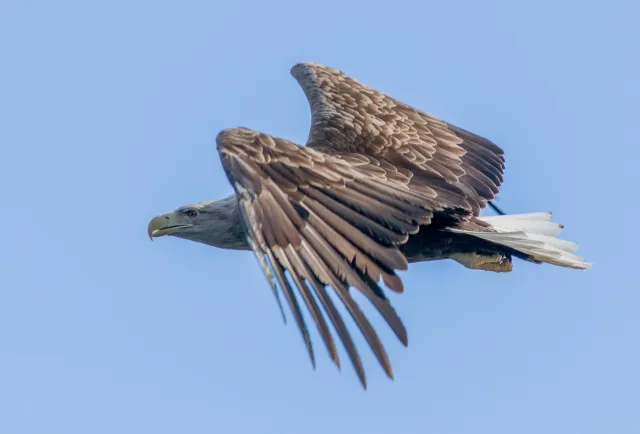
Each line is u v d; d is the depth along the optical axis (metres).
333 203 11.02
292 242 10.87
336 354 10.26
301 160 11.29
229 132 11.62
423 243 13.22
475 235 12.98
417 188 13.48
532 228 13.69
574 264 13.07
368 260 10.67
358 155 14.21
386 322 10.30
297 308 10.55
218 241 14.57
